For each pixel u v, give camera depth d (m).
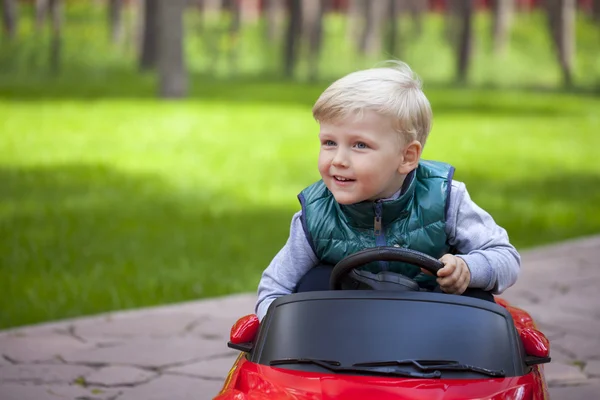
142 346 6.63
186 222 11.64
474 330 3.52
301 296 3.68
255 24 56.06
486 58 49.34
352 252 3.93
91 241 10.37
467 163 17.73
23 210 12.26
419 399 3.21
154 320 7.32
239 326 3.82
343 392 3.25
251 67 49.84
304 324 3.59
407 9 55.25
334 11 60.44
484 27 53.97
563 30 44.59
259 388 3.37
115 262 9.35
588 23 53.81
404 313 3.56
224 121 25.00
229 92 35.97
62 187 14.30
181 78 31.70
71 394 5.62
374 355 3.46
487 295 3.88
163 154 18.56
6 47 46.78
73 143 20.00
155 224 11.47
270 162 17.58
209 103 30.52
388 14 54.16
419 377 3.37
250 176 15.80
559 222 11.92
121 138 20.97
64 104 28.86
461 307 3.58
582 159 18.66
